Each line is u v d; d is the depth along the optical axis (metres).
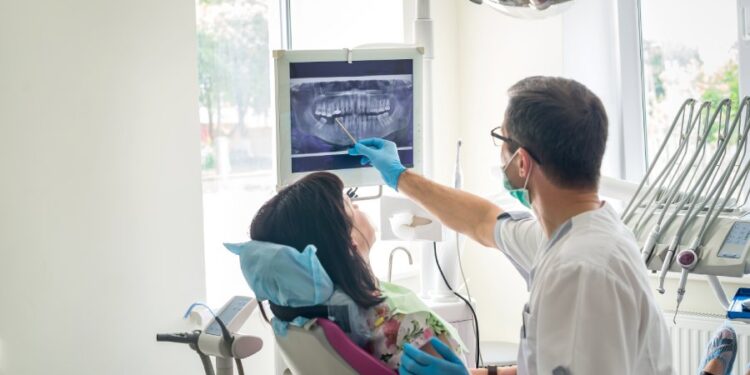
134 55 2.50
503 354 3.24
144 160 2.54
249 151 3.20
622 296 1.43
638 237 2.19
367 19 3.45
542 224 1.61
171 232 2.63
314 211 1.85
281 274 1.76
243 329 2.84
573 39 3.35
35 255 2.27
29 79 2.24
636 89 3.44
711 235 2.05
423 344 1.83
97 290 2.43
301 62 2.26
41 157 2.28
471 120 3.66
